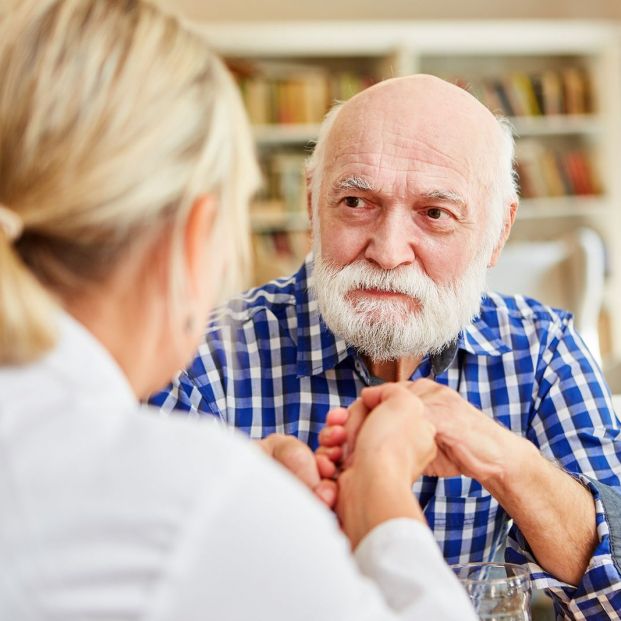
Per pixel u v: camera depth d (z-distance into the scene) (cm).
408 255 142
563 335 164
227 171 73
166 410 149
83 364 65
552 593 138
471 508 153
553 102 563
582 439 154
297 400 154
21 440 61
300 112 530
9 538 58
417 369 156
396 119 144
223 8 543
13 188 66
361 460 89
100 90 67
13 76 66
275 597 59
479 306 152
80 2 69
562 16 580
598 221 577
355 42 531
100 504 59
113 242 68
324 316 147
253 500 61
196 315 74
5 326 62
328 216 146
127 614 57
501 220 151
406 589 73
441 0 567
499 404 159
